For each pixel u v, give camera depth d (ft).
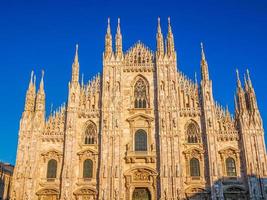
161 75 297.53
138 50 311.88
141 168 271.90
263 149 269.23
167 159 271.08
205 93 288.30
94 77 304.09
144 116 287.28
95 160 276.82
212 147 271.69
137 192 271.90
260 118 278.05
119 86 296.30
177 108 285.02
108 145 277.44
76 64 304.09
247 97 289.33
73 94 293.84
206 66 296.92
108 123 283.79
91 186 269.23
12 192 266.98
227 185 264.11
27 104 293.64
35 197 268.82
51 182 272.31
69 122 284.61
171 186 263.29
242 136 273.75
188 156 274.57
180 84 297.53
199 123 283.59
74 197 268.21
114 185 265.54
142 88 299.58
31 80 303.48
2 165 355.56
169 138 277.03
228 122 282.77
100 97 296.71
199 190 264.72
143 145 281.33
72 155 275.59
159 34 311.47
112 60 304.91
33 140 281.95
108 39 312.29
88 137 285.84
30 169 272.92
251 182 260.42
